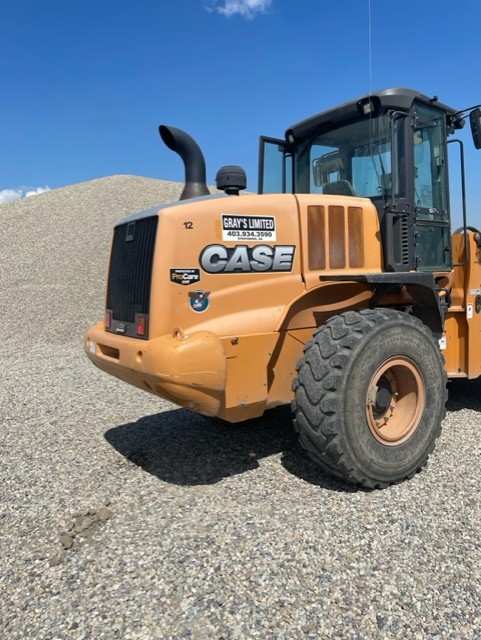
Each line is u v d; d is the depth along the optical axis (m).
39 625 2.16
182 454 3.94
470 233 4.54
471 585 2.34
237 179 3.85
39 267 13.92
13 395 5.89
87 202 19.28
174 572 2.44
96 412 5.12
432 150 4.35
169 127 4.34
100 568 2.50
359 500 3.12
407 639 2.04
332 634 2.07
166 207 3.37
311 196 3.72
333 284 3.65
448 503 3.06
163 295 3.21
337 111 4.25
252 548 2.62
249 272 3.43
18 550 2.71
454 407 4.98
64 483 3.48
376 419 3.39
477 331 4.64
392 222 3.94
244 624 2.12
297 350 3.60
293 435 4.29
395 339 3.27
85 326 10.32
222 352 3.08
